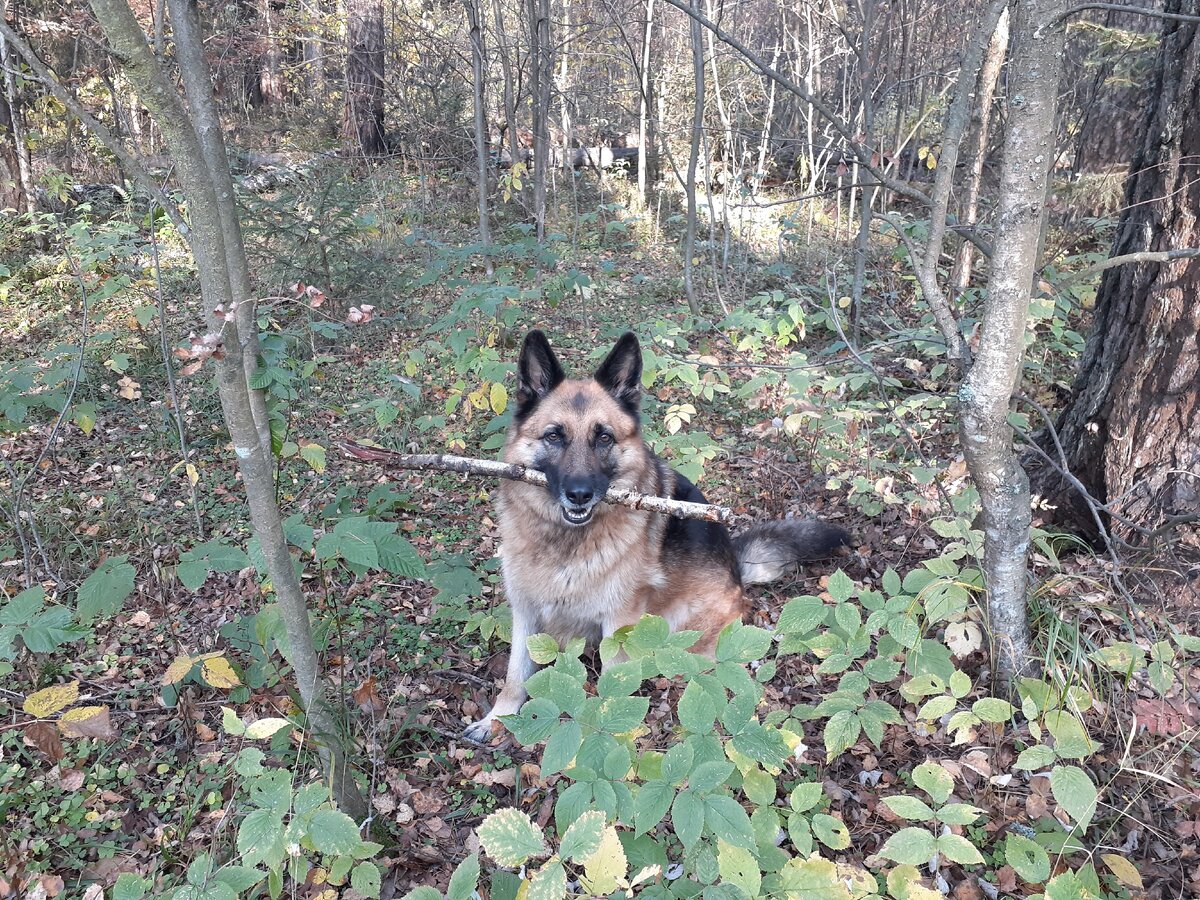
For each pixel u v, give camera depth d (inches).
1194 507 153.7
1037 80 103.2
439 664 159.6
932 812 87.2
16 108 411.8
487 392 197.0
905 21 422.0
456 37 534.3
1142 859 105.2
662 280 410.6
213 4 609.0
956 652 122.0
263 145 631.8
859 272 310.7
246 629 137.8
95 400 273.7
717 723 120.2
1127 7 97.8
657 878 76.3
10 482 220.4
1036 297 228.5
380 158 565.0
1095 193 307.4
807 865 76.7
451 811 122.1
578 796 74.0
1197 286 150.3
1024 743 120.6
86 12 372.2
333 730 107.8
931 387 248.5
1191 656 134.4
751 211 476.4
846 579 110.0
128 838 117.3
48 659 152.2
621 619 150.9
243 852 79.7
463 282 301.0
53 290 354.9
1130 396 162.4
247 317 100.3
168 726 138.5
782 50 540.4
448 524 210.8
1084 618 143.6
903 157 494.6
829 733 99.7
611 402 150.3
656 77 576.1
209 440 253.4
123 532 200.2
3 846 110.9
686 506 137.2
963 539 134.3
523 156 530.3
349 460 238.4
